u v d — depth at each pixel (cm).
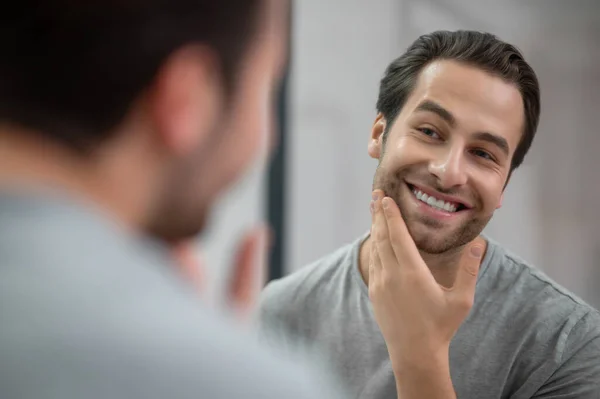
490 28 236
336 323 98
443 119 85
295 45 204
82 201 24
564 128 244
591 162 245
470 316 93
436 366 80
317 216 207
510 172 93
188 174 28
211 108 27
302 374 26
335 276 104
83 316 23
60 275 23
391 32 218
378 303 83
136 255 25
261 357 25
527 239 242
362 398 93
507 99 85
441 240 88
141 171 26
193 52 26
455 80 85
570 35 243
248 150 30
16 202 24
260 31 28
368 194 216
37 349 22
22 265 23
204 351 24
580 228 244
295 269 202
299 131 204
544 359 90
